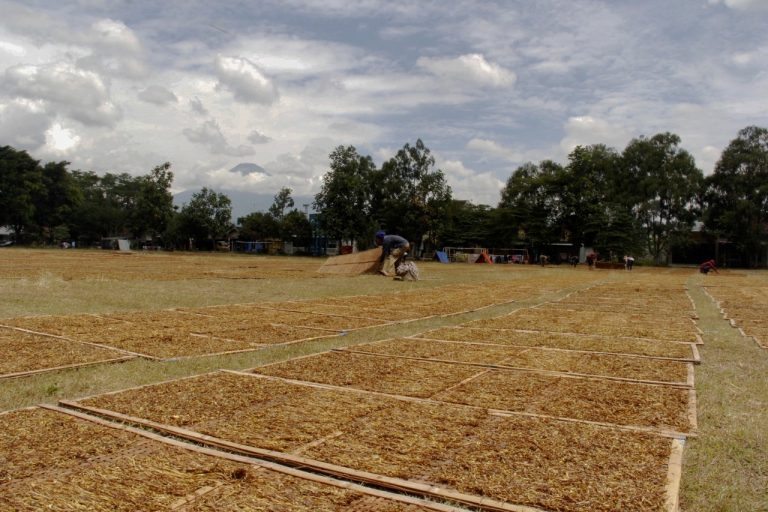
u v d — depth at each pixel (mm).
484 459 3615
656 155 63031
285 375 5918
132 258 38250
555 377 6031
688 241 61719
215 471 3363
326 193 65375
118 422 4332
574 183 62969
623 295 18062
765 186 55938
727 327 10500
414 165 66750
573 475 3375
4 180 68062
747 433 4324
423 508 2965
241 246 78438
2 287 13820
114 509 2877
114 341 7457
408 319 10625
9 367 5895
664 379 6008
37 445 3713
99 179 101250
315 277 22188
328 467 3447
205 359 6637
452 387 5543
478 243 73750
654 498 3076
